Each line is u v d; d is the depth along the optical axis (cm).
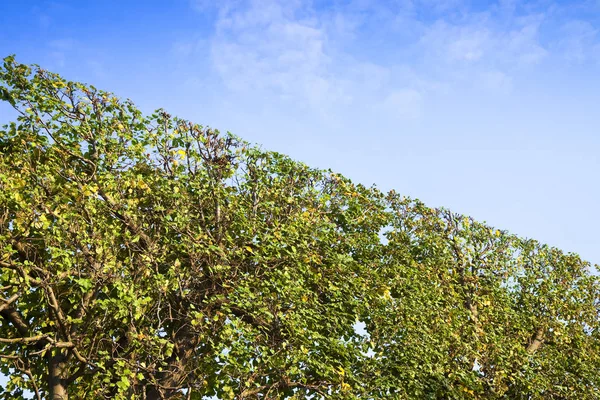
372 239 1722
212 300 1293
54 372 1224
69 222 1203
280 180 1602
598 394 1888
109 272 1217
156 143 1448
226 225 1433
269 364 1268
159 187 1397
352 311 1491
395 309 1573
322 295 1539
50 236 1192
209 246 1323
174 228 1350
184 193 1413
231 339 1234
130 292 1186
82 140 1389
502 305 1931
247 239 1431
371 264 1673
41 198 1213
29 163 1266
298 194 1617
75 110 1404
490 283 1947
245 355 1257
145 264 1260
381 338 1532
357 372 1449
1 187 1188
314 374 1382
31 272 1260
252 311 1335
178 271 1304
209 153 1507
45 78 1393
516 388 1794
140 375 1173
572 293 2144
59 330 1233
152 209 1401
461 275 1912
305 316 1372
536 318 2039
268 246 1412
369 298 1555
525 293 2084
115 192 1346
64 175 1311
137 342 1184
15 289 1161
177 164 1443
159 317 1230
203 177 1459
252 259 1434
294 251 1430
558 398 1888
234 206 1451
